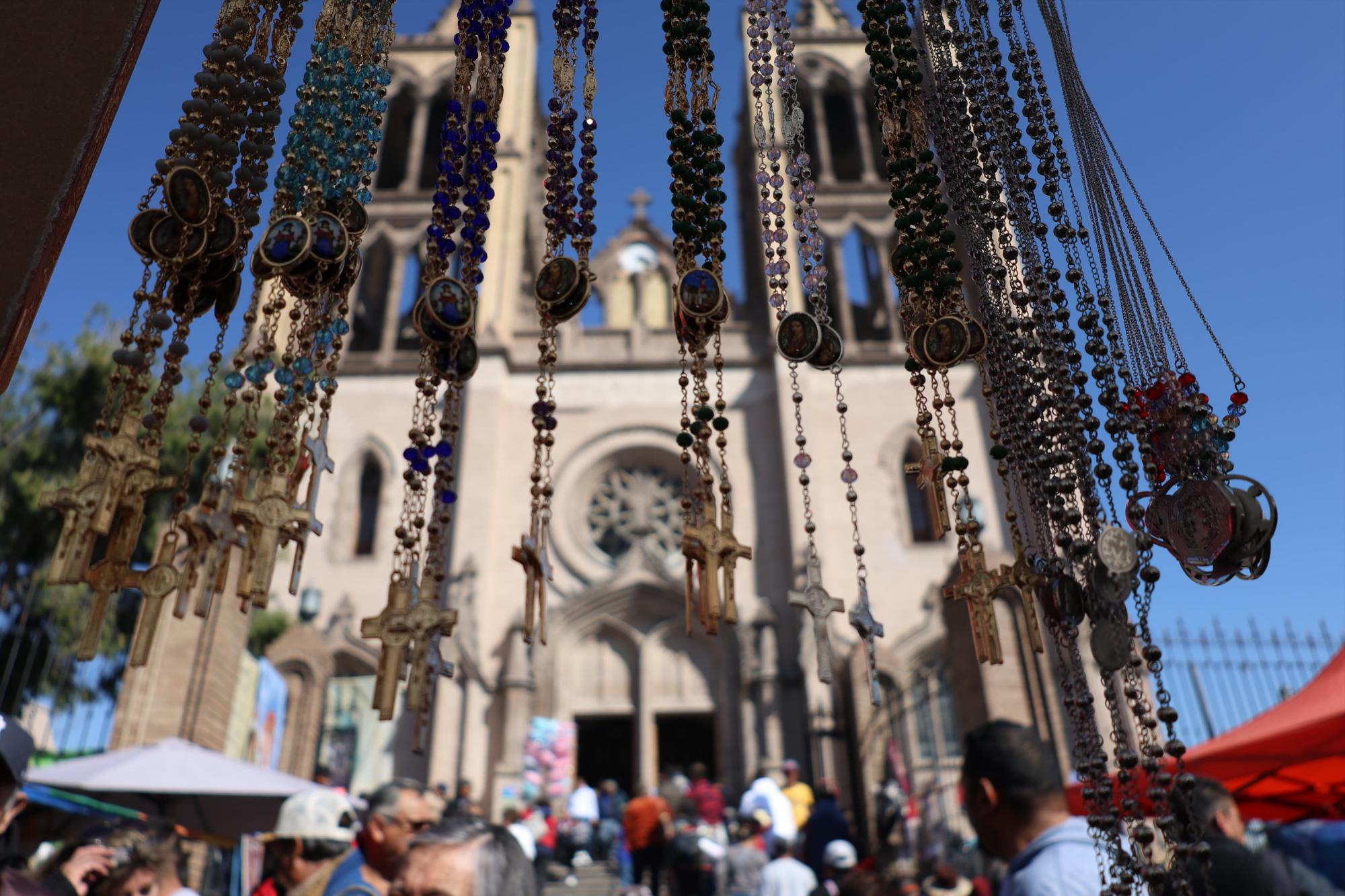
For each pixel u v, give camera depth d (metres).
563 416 28.31
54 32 2.53
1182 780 2.40
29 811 5.64
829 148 33.06
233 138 2.97
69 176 2.40
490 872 2.21
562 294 3.43
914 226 3.61
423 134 33.19
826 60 33.75
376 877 3.54
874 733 21.25
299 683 23.05
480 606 24.58
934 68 3.78
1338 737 4.74
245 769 9.38
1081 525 2.88
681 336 3.43
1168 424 2.96
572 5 3.98
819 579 3.06
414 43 34.91
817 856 11.41
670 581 25.38
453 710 23.28
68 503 2.28
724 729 23.45
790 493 25.95
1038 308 3.21
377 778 22.61
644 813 14.23
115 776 8.64
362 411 27.41
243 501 2.56
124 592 15.71
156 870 3.80
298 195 3.09
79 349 16.25
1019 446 3.18
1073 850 2.65
